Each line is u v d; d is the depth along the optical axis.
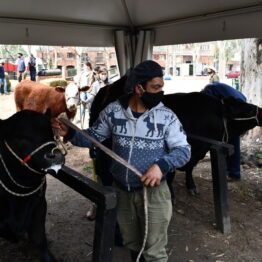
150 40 5.77
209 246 3.59
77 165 6.61
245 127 4.28
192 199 4.76
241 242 3.66
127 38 5.86
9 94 16.95
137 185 2.29
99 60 40.16
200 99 4.21
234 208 4.45
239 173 5.40
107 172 3.50
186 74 44.50
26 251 3.57
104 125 2.39
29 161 2.41
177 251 3.51
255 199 4.76
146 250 2.41
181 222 4.09
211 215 4.27
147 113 2.21
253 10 4.51
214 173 3.72
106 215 2.16
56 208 4.60
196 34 5.38
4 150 2.51
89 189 2.29
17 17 4.98
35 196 2.79
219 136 4.30
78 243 3.72
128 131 2.25
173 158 2.13
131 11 4.84
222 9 4.70
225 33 5.04
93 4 4.53
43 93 7.85
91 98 8.38
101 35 5.86
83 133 2.26
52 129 2.54
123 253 3.46
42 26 5.30
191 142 4.02
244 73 7.00
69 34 5.59
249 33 4.79
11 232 2.77
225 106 4.25
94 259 2.27
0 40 5.15
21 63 16.56
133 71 2.20
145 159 2.23
